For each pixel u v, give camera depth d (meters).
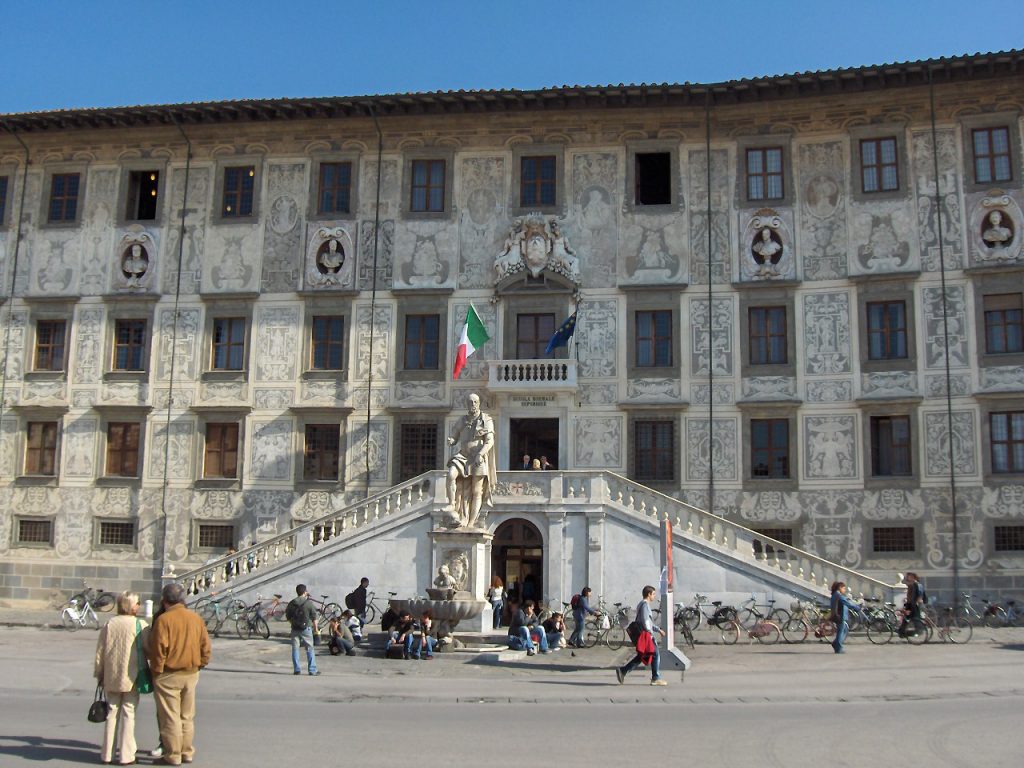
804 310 36.47
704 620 30.62
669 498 31.92
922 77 35.69
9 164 40.97
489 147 39.00
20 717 15.36
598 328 37.41
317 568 32.69
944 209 35.88
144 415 39.00
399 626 24.88
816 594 30.08
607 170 38.28
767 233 36.91
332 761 12.25
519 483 32.81
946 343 35.19
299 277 39.03
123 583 38.25
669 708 16.86
